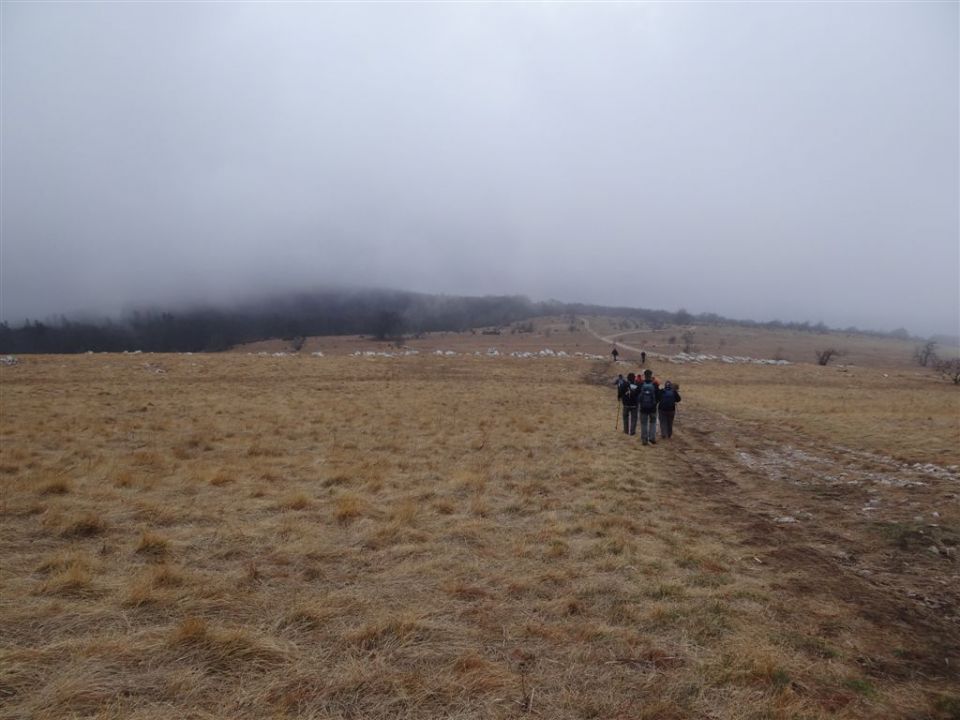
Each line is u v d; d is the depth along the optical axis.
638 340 184.12
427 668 4.12
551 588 5.62
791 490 10.38
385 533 7.02
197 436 14.15
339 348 169.75
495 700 3.76
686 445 15.74
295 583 5.55
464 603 5.23
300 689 3.80
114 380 33.00
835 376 52.59
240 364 43.84
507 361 53.81
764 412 24.52
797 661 4.42
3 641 4.21
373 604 5.12
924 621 5.25
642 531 7.49
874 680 4.23
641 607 5.23
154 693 3.69
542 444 14.48
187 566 5.86
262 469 10.36
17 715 3.39
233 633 4.32
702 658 4.39
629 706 3.74
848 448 14.94
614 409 24.41
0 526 6.75
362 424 17.25
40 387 27.94
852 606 5.51
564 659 4.33
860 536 7.71
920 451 13.60
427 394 28.30
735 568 6.37
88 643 4.18
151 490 8.77
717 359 66.81
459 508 8.43
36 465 10.23
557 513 8.27
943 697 4.03
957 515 8.34
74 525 6.71
